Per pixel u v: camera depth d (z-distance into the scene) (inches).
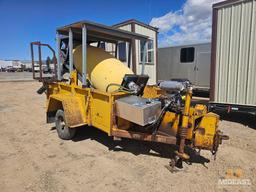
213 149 126.8
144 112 121.4
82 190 107.2
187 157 122.6
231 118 254.4
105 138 182.5
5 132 201.9
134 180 116.2
